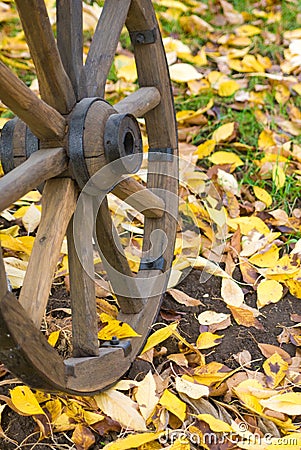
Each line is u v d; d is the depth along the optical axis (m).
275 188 3.13
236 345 2.56
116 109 2.38
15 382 2.40
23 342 2.04
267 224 2.99
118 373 2.35
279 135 3.35
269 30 4.17
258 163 3.22
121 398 2.33
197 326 2.62
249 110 3.49
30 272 2.17
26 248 2.75
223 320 2.62
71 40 2.23
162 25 4.14
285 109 3.51
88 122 2.21
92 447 2.29
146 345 2.49
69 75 2.23
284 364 2.46
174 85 3.65
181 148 3.26
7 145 2.25
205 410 2.35
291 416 2.36
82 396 2.29
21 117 2.13
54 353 2.14
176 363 2.48
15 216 2.95
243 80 3.63
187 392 2.35
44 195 2.22
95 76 2.32
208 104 3.45
